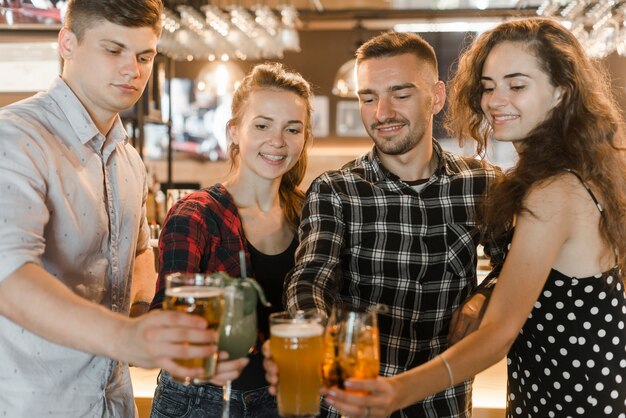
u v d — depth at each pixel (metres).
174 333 1.24
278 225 2.19
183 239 1.94
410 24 7.79
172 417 1.96
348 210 2.16
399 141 2.16
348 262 2.18
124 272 1.89
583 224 1.70
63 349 1.67
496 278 2.01
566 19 5.68
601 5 5.43
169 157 6.15
